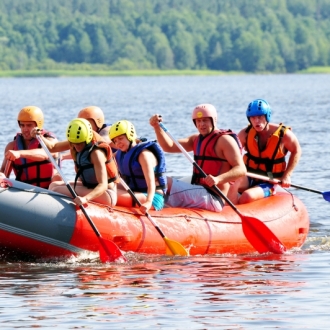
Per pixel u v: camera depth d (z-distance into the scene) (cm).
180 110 9569
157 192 2584
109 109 10012
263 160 2884
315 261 2475
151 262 2452
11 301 2019
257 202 2783
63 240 2416
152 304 1991
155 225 2492
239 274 2292
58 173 2673
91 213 2438
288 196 2884
